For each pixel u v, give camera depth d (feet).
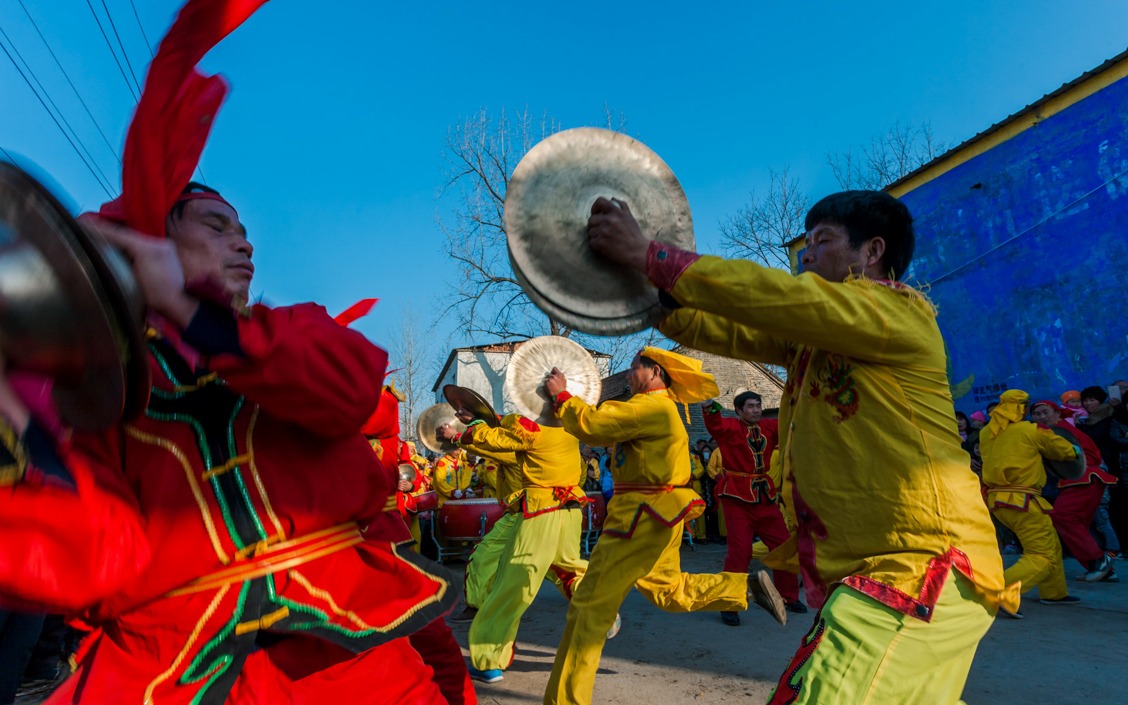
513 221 5.51
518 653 15.70
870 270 6.37
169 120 3.87
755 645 15.60
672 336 6.85
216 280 3.78
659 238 6.13
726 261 5.33
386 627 4.54
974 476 5.58
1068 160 33.04
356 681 4.46
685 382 12.57
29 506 3.32
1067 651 14.33
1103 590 20.79
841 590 5.31
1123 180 30.78
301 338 3.95
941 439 5.46
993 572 5.31
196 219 4.56
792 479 6.45
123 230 3.46
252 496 4.24
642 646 15.62
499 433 15.16
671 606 12.55
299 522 4.36
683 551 36.35
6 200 2.84
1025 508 18.95
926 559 5.19
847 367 5.69
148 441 4.03
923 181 40.55
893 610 5.03
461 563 32.83
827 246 6.42
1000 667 13.38
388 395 12.32
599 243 5.57
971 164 37.60
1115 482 22.38
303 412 4.05
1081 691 12.01
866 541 5.46
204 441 4.15
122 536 3.67
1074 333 32.68
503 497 17.40
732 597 12.17
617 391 64.03
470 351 103.19
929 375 5.58
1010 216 35.70
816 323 5.25
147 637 3.94
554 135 5.84
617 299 5.84
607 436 10.91
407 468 22.57
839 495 5.62
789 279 5.27
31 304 2.93
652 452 10.95
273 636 4.28
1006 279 35.76
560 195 5.74
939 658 5.04
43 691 12.65
